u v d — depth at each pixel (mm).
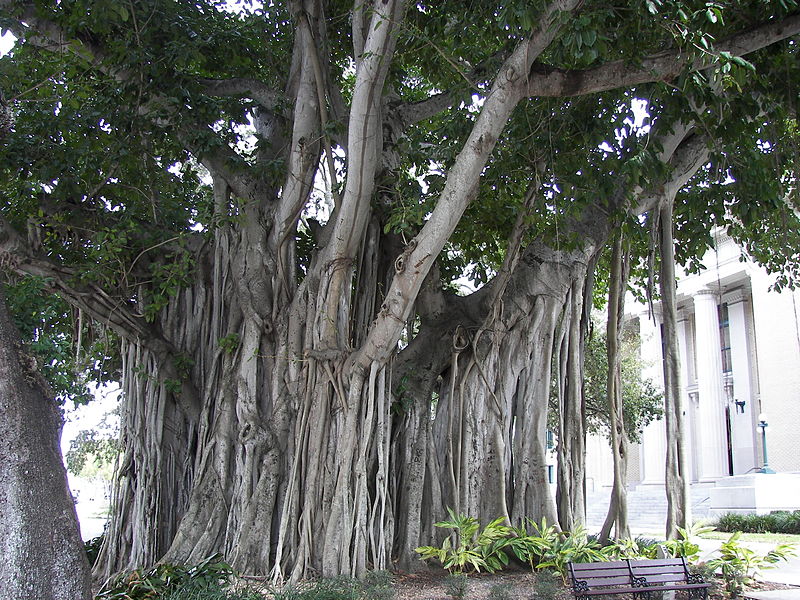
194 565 9172
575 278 11570
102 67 11703
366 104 9211
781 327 30594
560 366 11562
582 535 10320
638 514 29922
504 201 12766
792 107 9711
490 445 11234
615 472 10711
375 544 10195
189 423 11867
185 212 13523
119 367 13656
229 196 12016
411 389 11547
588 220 11562
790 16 8609
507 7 8188
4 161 10914
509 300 11609
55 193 11531
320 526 10016
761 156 10430
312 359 10711
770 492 24859
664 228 11320
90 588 5500
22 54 11266
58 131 11523
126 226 11633
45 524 5301
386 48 9008
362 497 9984
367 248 11531
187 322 12234
